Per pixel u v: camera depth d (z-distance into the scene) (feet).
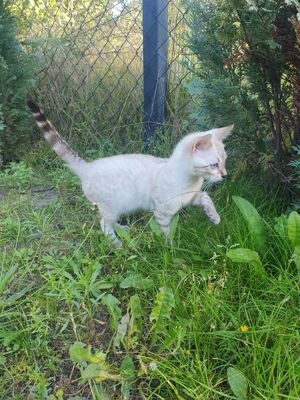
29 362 1.38
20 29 3.17
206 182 2.13
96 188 1.99
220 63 2.02
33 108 2.10
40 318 1.48
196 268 1.69
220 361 1.34
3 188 2.65
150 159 2.02
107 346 1.45
